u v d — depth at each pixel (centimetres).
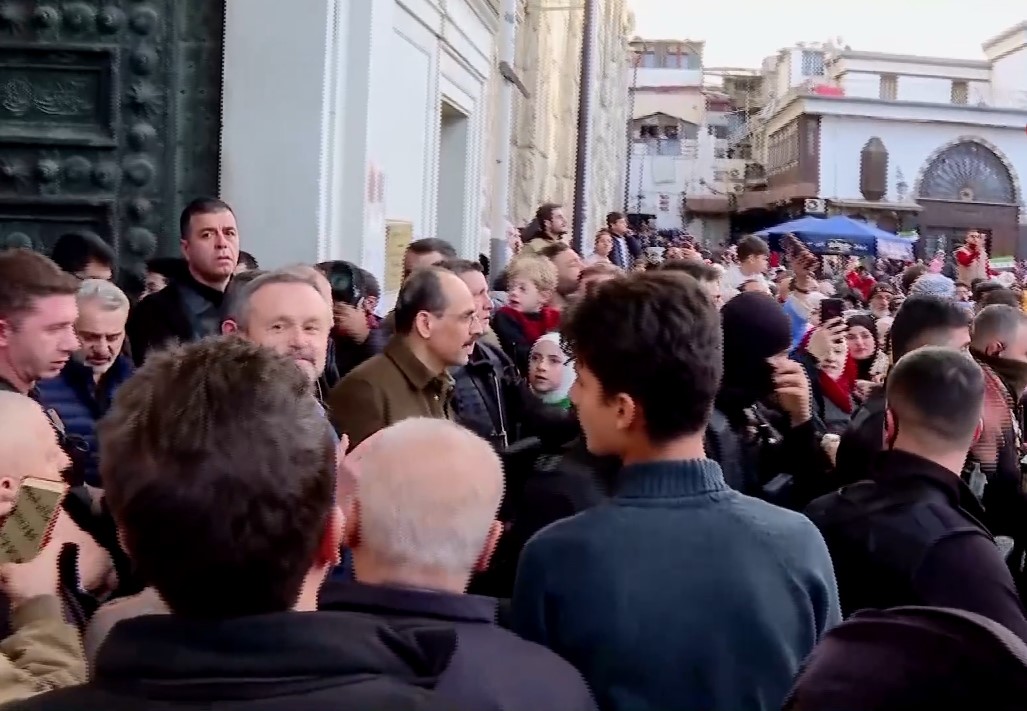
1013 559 368
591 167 2789
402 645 139
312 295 311
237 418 133
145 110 634
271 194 629
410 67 825
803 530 212
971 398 260
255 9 625
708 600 200
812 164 5234
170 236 638
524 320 598
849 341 618
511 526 274
